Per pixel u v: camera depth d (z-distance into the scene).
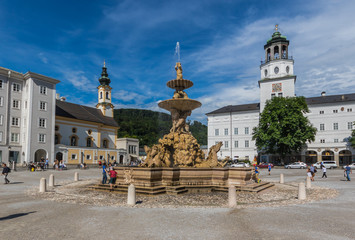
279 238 7.22
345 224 8.61
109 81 86.94
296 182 24.34
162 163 18.52
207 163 18.62
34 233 7.74
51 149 54.47
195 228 8.15
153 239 7.16
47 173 35.12
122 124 111.12
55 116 59.72
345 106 63.69
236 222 8.85
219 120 76.88
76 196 14.54
